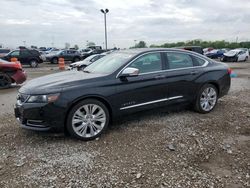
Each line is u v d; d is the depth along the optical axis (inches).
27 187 129.1
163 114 241.9
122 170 143.6
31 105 173.5
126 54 219.1
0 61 430.0
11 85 455.5
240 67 912.3
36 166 148.6
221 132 198.8
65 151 166.9
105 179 135.3
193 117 233.9
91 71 216.2
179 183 132.0
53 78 199.3
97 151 166.7
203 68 244.5
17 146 174.7
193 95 237.6
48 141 182.9
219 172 142.5
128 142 180.1
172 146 171.9
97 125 189.2
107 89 190.2
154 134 193.6
